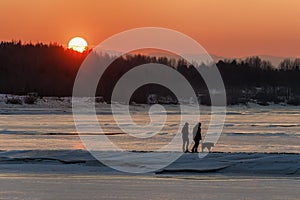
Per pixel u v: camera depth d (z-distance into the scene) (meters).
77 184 64.25
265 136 150.88
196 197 57.25
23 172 72.19
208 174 72.19
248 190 61.16
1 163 77.88
